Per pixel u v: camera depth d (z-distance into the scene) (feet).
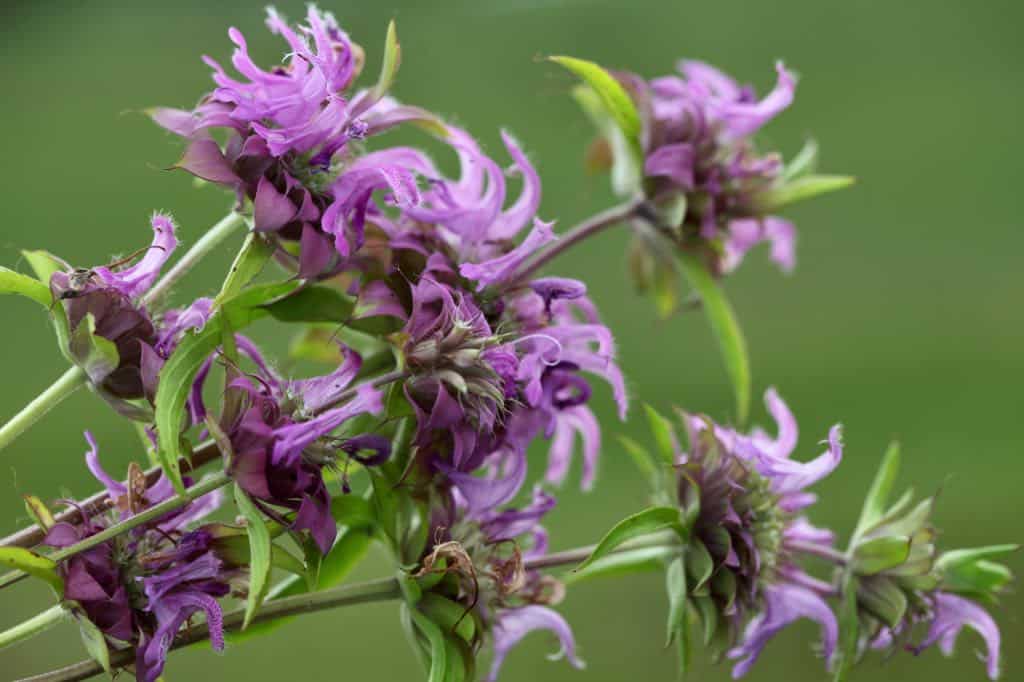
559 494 5.09
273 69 2.28
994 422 5.74
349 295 2.31
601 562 2.40
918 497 5.31
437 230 2.33
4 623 4.38
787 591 2.41
